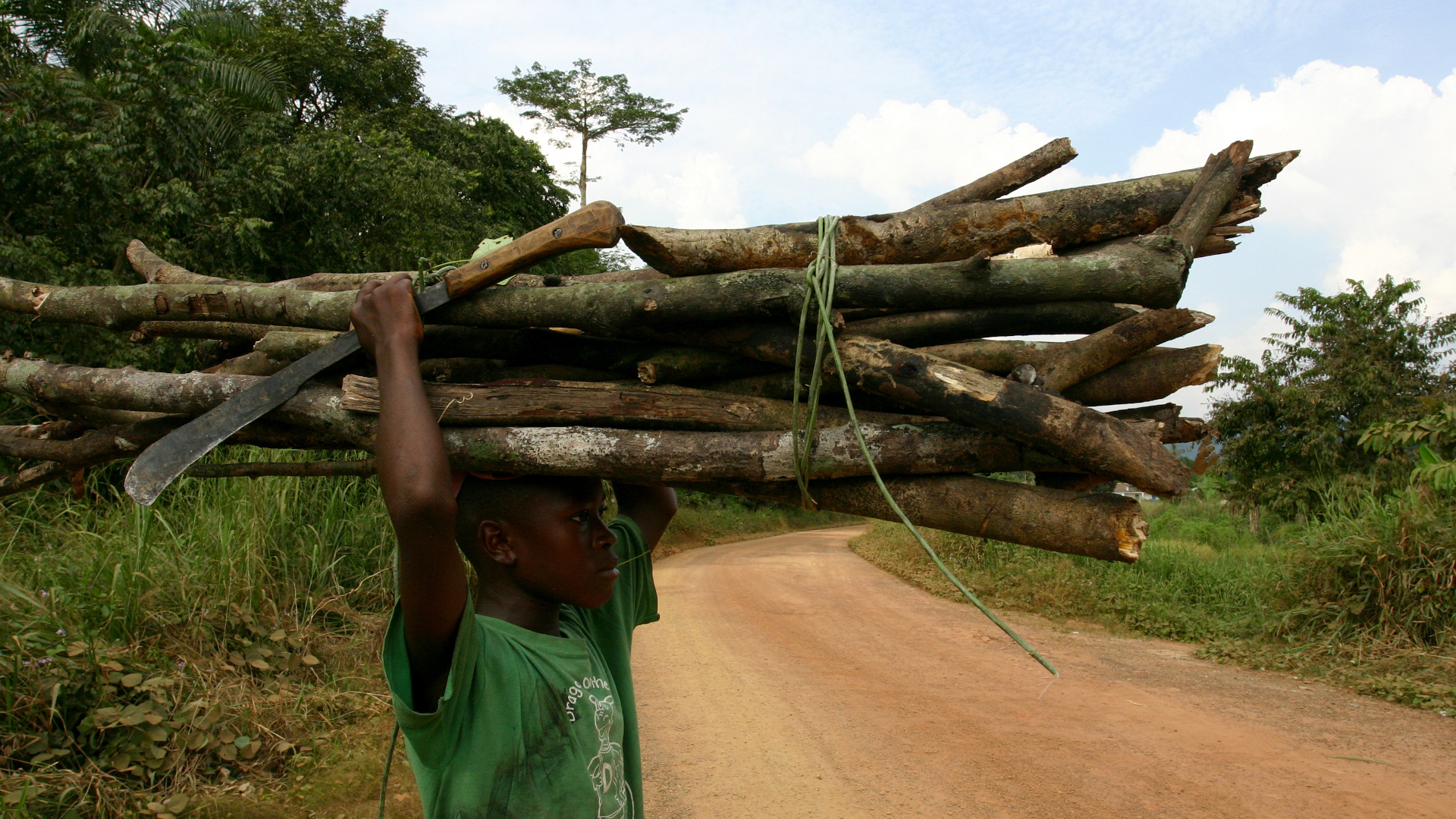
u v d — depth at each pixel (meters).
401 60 20.80
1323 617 7.32
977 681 6.23
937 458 1.49
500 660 1.35
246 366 2.16
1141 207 1.69
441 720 1.25
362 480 6.99
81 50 10.11
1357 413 16.80
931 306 1.56
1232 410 17.78
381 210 11.38
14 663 3.64
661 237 1.59
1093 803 3.89
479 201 20.62
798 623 8.60
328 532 6.34
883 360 1.45
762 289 1.49
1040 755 4.55
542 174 24.20
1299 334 17.89
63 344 6.63
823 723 5.12
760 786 4.11
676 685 6.01
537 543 1.47
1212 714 5.38
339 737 4.24
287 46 18.09
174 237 8.95
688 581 12.23
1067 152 1.97
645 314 1.56
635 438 1.50
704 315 1.54
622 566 1.80
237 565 5.26
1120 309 1.66
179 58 9.30
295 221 10.57
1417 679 6.02
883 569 13.87
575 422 1.58
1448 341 16.52
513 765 1.31
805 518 31.34
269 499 6.02
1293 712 5.45
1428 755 4.55
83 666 3.84
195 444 1.54
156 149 8.84
